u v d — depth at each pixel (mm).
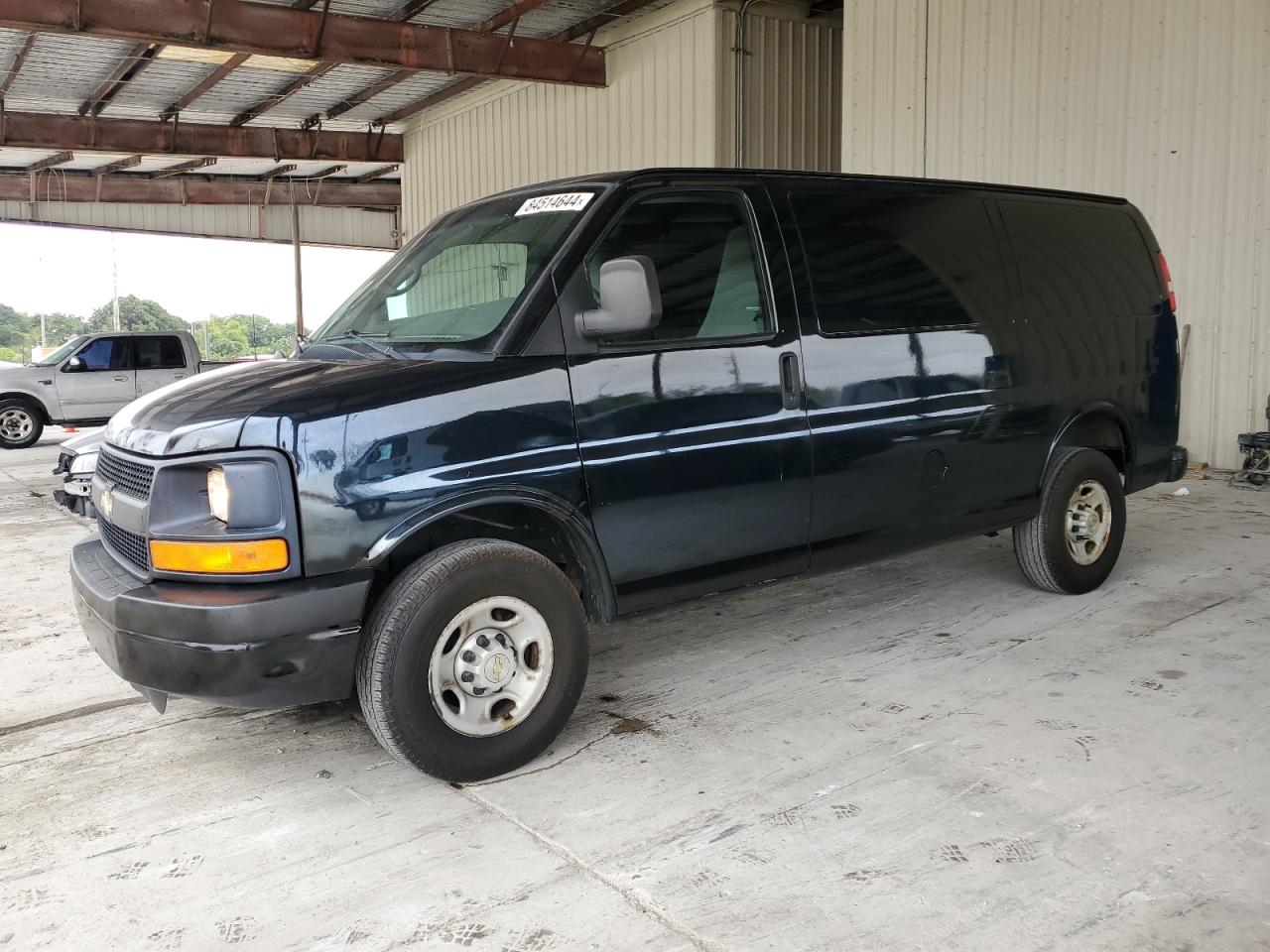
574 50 14102
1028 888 2547
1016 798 3010
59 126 16797
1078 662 4152
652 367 3410
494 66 13469
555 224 3475
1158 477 5379
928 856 2707
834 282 3918
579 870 2689
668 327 3484
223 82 15594
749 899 2529
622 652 4461
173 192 23875
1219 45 8578
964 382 4293
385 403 2973
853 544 4020
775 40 13094
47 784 3287
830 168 13828
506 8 12977
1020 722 3568
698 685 4027
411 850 2816
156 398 3381
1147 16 9000
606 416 3309
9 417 14672
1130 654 4242
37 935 2457
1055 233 4863
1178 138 8922
